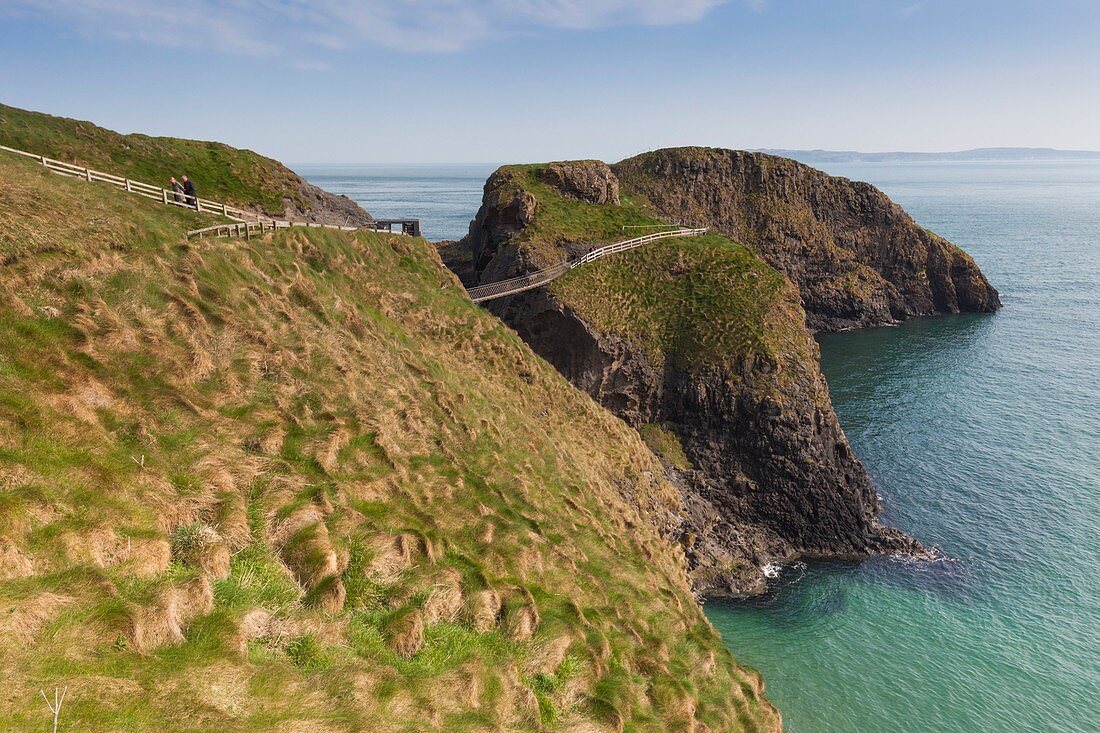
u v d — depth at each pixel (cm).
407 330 3962
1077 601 4444
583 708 1641
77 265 1992
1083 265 17738
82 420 1433
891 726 3406
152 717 937
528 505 2588
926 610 4447
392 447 2231
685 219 12588
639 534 3491
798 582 4931
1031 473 6234
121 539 1209
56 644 966
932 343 11050
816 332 12325
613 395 6612
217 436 1716
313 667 1229
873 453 6819
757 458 6044
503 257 8131
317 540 1494
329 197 6269
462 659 1484
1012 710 3525
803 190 13475
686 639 2409
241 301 2530
